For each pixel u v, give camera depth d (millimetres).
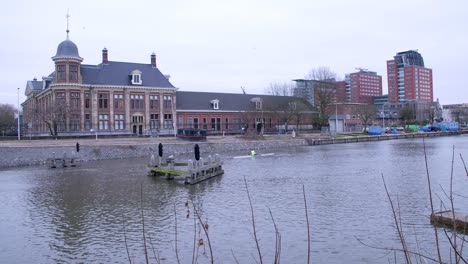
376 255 12398
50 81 73750
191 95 82562
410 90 184500
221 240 14188
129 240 14320
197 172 26766
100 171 33875
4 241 14531
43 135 62750
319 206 18781
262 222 16297
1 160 39250
